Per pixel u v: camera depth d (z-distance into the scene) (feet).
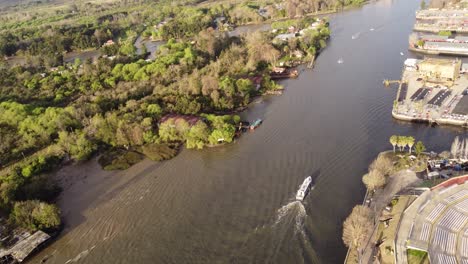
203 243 572.92
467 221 528.63
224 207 638.53
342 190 637.71
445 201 567.59
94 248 597.11
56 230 645.51
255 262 527.81
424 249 487.20
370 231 533.55
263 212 613.93
